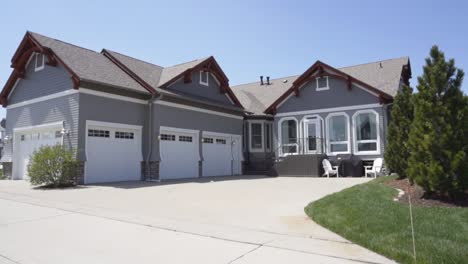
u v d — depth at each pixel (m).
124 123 16.69
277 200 10.49
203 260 5.11
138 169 17.23
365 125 20.05
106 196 11.30
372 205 7.88
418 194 8.56
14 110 18.97
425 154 8.25
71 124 15.26
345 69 24.25
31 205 9.57
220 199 10.73
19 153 18.56
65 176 13.98
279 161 21.20
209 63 21.64
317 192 12.23
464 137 7.91
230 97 23.39
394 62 23.09
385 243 5.47
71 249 5.68
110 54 19.30
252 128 24.59
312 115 21.67
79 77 14.80
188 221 7.61
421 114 8.32
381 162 18.09
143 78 18.44
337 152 20.72
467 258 4.77
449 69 8.34
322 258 5.12
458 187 7.67
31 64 18.12
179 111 19.09
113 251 5.57
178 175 18.83
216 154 21.70
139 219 7.81
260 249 5.59
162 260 5.13
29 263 5.05
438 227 6.02
